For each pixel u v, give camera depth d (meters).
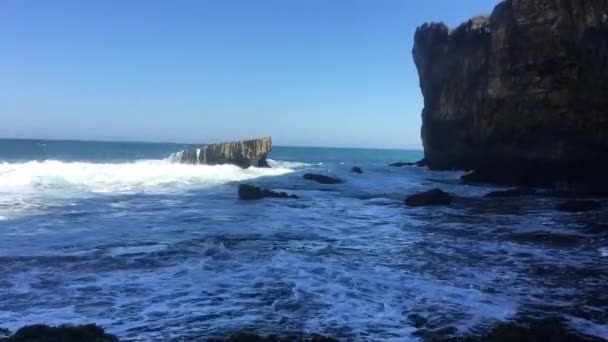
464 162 40.66
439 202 21.72
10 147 73.88
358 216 18.36
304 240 13.57
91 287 8.84
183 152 38.53
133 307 7.86
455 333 6.92
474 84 37.00
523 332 6.56
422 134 47.12
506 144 33.91
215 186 26.53
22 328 6.44
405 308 7.91
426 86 44.59
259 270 10.11
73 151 67.81
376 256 11.72
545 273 10.28
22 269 9.86
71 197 20.73
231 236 13.75
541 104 29.45
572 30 25.23
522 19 28.69
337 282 9.31
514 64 30.47
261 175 32.41
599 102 25.31
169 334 6.80
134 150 80.19
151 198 21.48
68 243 12.30
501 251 12.46
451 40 39.88
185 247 12.15
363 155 108.62
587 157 27.56
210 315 7.54
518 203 22.39
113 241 12.67
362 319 7.41
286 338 6.60
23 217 15.79
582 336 6.72
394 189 28.64
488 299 8.43
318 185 29.58
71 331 6.34
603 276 10.09
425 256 11.80
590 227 15.91
